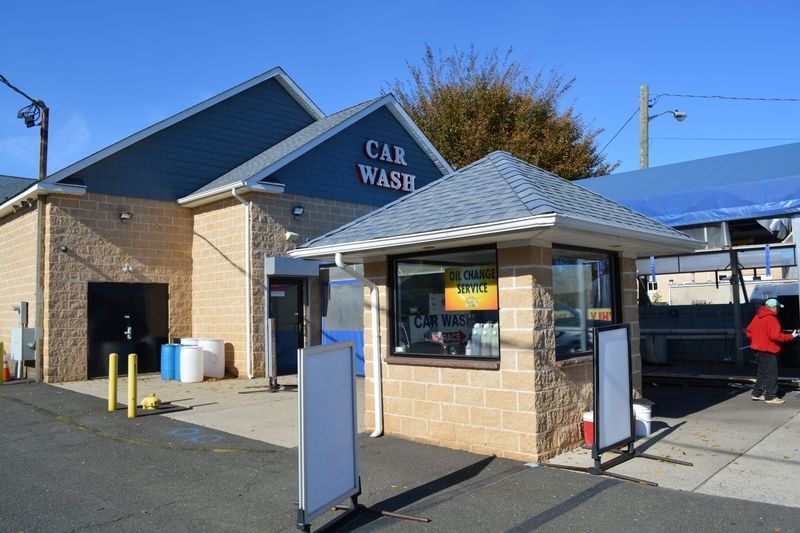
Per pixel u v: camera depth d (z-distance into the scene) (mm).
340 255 8281
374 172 17984
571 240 7410
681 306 18188
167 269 15898
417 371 8078
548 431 7117
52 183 13969
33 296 14852
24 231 15555
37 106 15852
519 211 6617
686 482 6207
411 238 7332
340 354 5535
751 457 7039
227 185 14609
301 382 5047
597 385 6566
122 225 15180
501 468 6801
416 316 8297
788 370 14070
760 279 24812
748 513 5332
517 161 9172
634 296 9000
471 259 7730
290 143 17234
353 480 5598
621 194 13820
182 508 5801
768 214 11242
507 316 7199
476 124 29844
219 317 15422
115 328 14992
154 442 8336
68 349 14250
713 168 13680
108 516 5605
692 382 12695
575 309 7965
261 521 5469
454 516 5480
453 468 6863
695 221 12031
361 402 11141
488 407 7355
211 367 14492
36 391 12836
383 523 5398
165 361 14555
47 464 7336
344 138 17312
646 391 12117
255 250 14773
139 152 15539
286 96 18734
